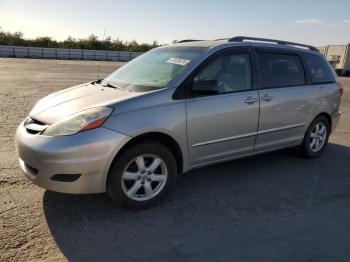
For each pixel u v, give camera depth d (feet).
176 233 11.07
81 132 11.05
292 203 13.56
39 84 46.96
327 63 19.67
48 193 13.29
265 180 15.74
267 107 15.60
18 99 33.68
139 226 11.39
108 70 79.36
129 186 12.26
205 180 15.46
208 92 13.19
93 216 11.87
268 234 11.19
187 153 13.34
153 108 12.16
